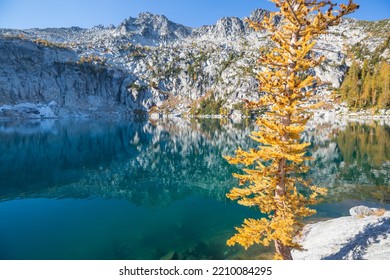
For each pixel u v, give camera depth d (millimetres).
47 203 34906
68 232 26625
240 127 130750
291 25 12688
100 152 70125
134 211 32250
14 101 189125
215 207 33312
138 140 90875
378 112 133625
